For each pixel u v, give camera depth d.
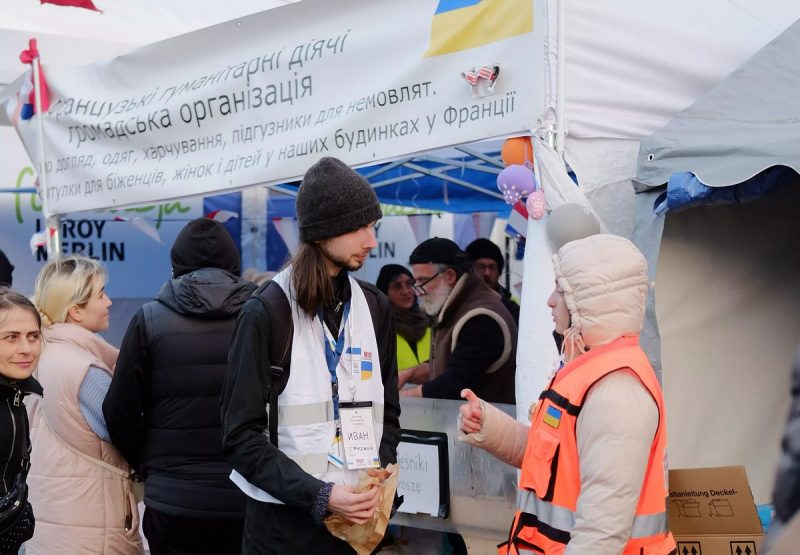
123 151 4.12
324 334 2.54
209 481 3.25
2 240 7.16
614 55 2.90
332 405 2.51
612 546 1.98
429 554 3.89
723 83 2.96
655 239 2.91
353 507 2.32
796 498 0.75
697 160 2.77
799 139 2.54
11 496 2.90
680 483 2.51
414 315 4.71
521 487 2.22
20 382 2.97
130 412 3.37
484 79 2.86
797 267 3.32
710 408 3.20
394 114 3.11
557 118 2.74
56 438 3.62
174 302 3.33
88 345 3.71
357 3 3.26
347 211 2.45
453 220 6.94
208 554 3.31
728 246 3.23
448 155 5.56
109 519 3.63
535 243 2.81
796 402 0.78
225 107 3.67
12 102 4.84
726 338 3.22
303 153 3.38
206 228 3.44
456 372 4.08
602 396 2.07
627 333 2.17
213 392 3.28
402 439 3.72
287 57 3.44
